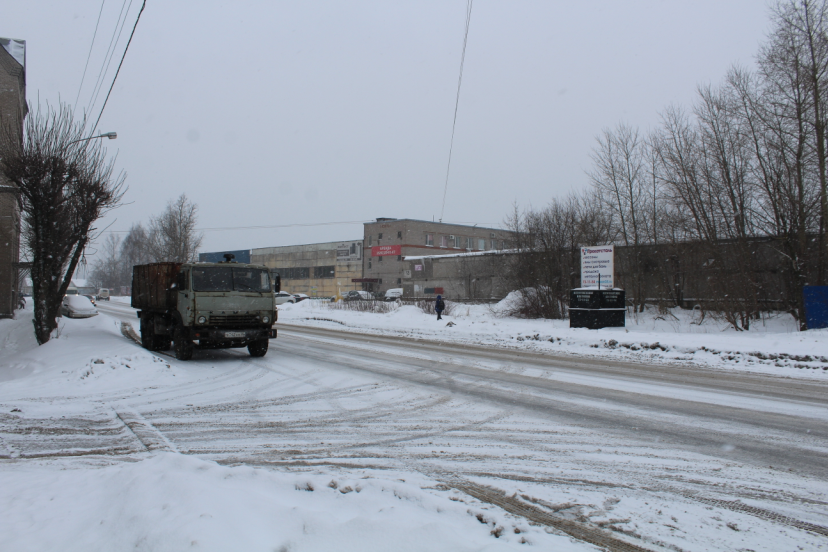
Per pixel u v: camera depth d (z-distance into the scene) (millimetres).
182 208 52938
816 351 12641
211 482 3932
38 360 13820
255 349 14445
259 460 5574
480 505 4156
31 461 5688
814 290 17391
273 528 3193
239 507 3354
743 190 21281
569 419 7285
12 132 16406
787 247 19875
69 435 6863
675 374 11195
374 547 3094
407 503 3949
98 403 8922
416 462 5441
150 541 2930
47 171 15945
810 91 18422
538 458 5547
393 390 9609
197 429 7074
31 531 3385
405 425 7090
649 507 4184
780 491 4551
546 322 24578
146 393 9766
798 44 18562
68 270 17656
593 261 20547
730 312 20688
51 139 16328
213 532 2951
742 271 20406
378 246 72625
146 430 7035
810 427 6750
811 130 18578
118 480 4156
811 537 3662
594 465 5297
